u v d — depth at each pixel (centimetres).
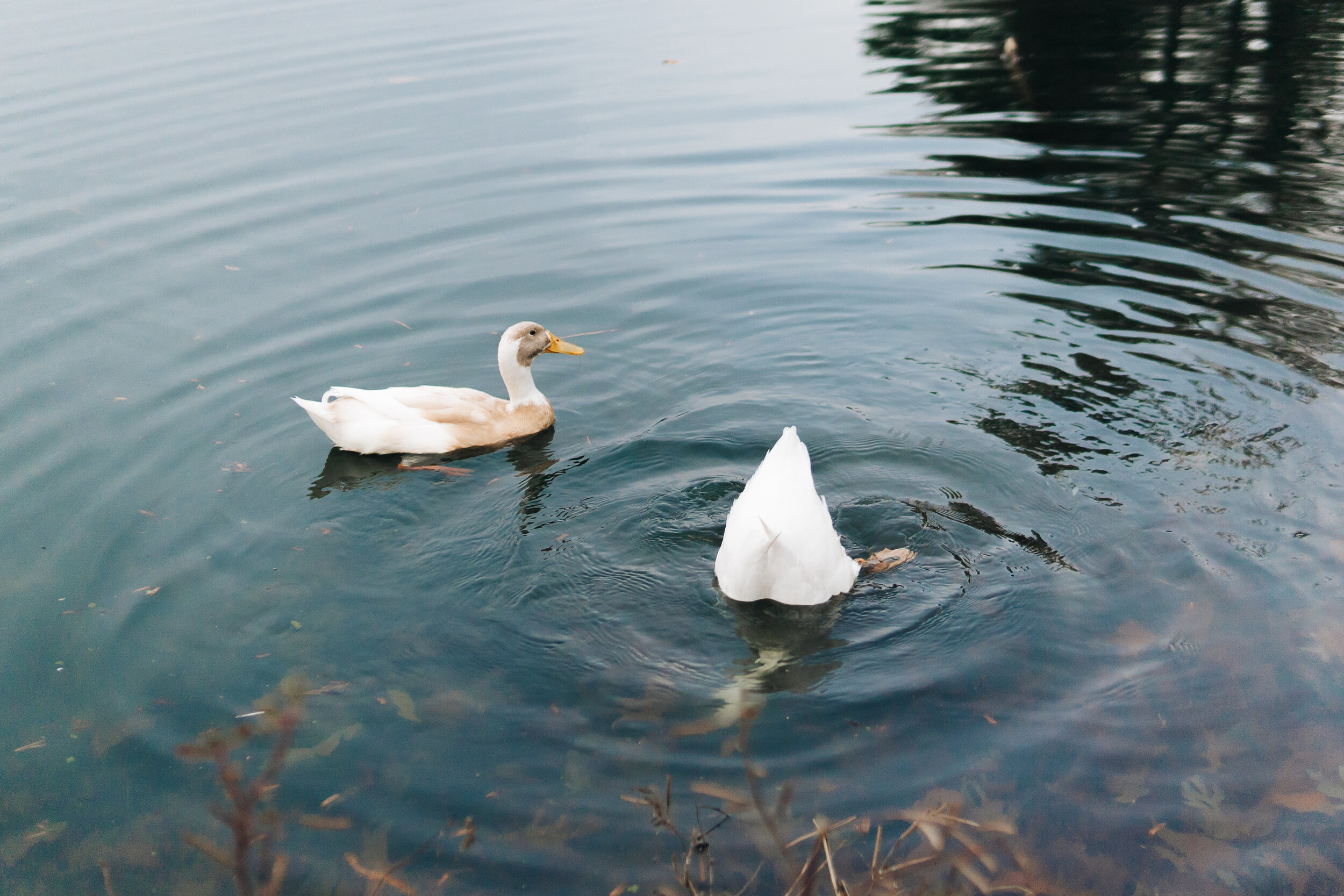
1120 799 160
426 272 273
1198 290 246
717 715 172
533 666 180
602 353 249
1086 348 235
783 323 254
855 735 169
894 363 239
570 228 291
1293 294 242
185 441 223
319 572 196
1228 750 164
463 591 192
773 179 309
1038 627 181
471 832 160
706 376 240
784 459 188
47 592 192
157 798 165
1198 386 221
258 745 170
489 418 228
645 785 164
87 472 215
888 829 158
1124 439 211
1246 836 156
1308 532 190
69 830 162
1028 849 156
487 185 309
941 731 168
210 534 203
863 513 204
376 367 245
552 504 211
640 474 217
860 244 279
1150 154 305
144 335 251
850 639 183
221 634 185
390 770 166
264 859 153
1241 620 179
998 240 274
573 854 157
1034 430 216
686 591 192
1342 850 154
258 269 274
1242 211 273
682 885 154
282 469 219
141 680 179
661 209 298
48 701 176
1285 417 211
